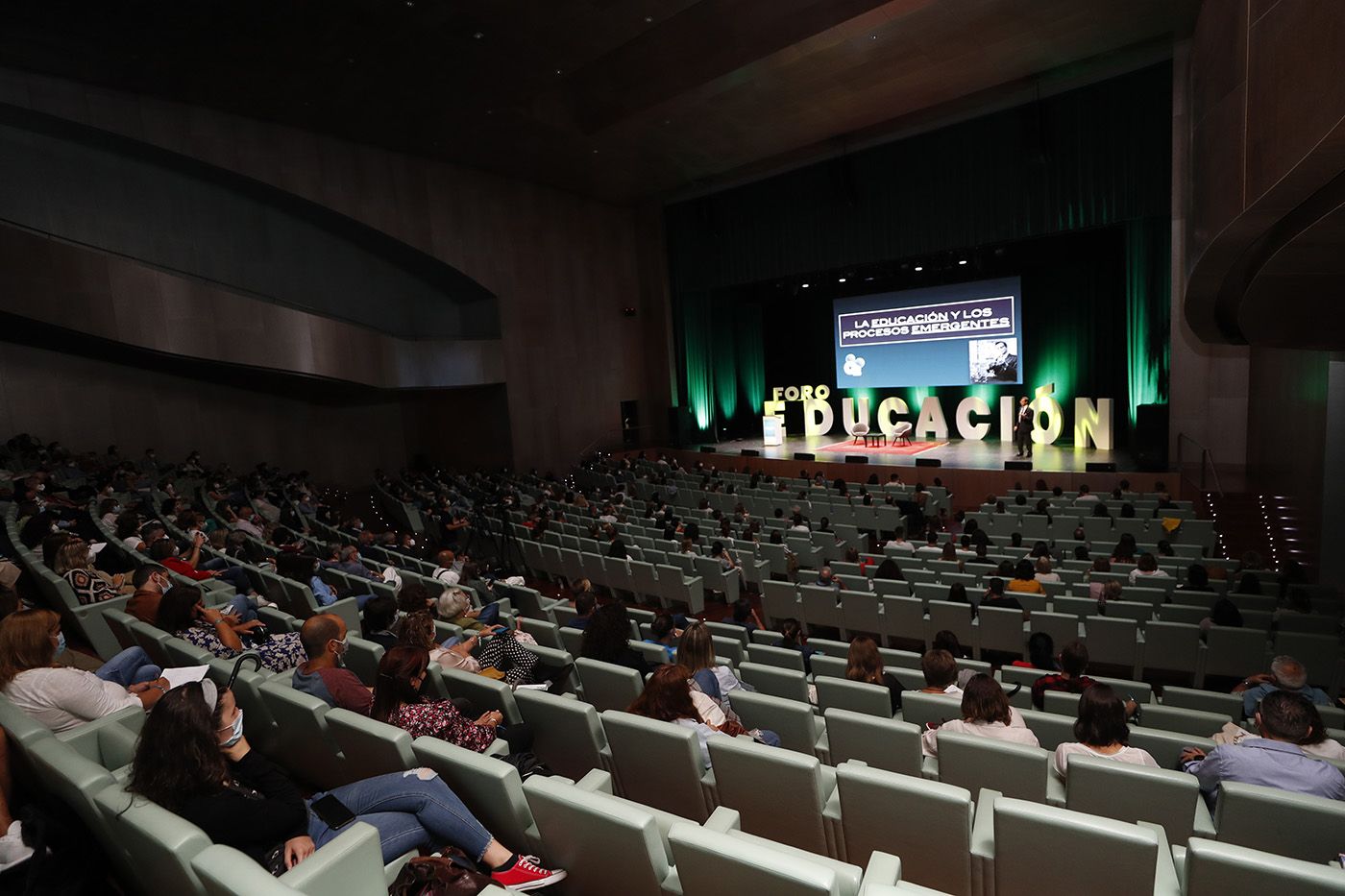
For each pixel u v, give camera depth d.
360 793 2.71
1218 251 6.69
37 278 12.75
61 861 2.45
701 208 21.41
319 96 14.30
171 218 16.03
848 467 17.38
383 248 18.73
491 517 12.59
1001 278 19.14
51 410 15.43
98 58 12.45
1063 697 4.39
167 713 2.41
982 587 7.59
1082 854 2.29
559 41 12.08
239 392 18.27
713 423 23.55
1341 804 2.43
